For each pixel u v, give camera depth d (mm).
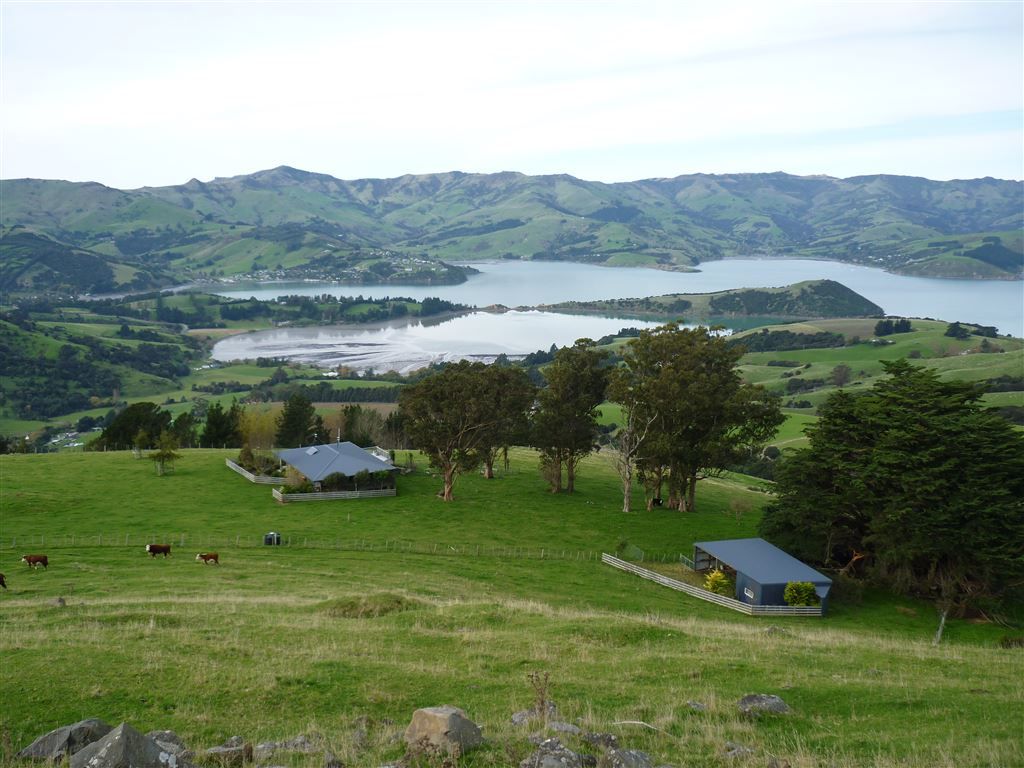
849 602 52344
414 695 19391
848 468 53906
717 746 15406
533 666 22844
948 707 19203
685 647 26719
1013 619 48375
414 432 76625
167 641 23328
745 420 71875
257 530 62875
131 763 12406
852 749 15797
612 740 15320
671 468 76938
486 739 15188
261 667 20953
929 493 48875
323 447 84625
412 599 35312
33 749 14250
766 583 50000
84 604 33406
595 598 49219
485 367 80000
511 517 72125
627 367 76938
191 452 98125
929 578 52156
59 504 66688
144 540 57656
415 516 70562
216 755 14203
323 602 34656
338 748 15148
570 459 84625
